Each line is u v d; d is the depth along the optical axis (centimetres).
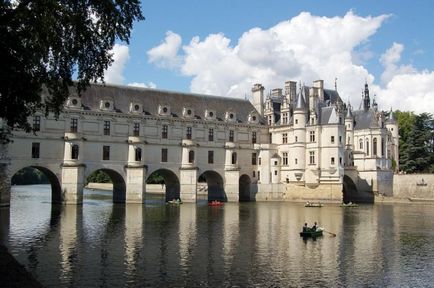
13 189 16438
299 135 11250
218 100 11600
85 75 3200
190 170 10225
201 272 3528
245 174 11369
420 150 13738
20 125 3272
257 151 11600
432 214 8050
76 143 8988
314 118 11125
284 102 11738
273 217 7244
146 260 3891
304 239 5028
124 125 9656
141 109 9900
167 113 10250
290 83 12194
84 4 2981
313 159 11106
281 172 11581
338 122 10894
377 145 12075
